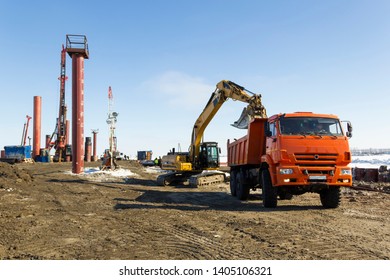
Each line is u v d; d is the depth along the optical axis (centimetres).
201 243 661
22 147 5672
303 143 1067
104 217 993
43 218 966
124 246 652
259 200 1447
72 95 2977
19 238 720
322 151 1062
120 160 6119
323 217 934
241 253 586
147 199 1484
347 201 1285
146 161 5953
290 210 1084
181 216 991
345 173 1063
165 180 2295
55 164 5178
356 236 694
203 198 1523
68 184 2128
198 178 2114
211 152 2309
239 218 930
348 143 1096
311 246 620
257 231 753
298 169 1048
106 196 1588
